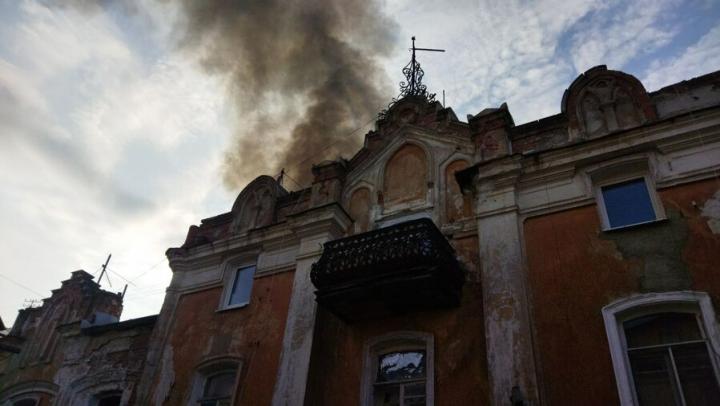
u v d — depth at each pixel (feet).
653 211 29.27
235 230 47.42
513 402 24.91
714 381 23.17
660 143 30.27
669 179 29.09
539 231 31.24
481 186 34.68
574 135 34.01
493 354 27.43
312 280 32.78
